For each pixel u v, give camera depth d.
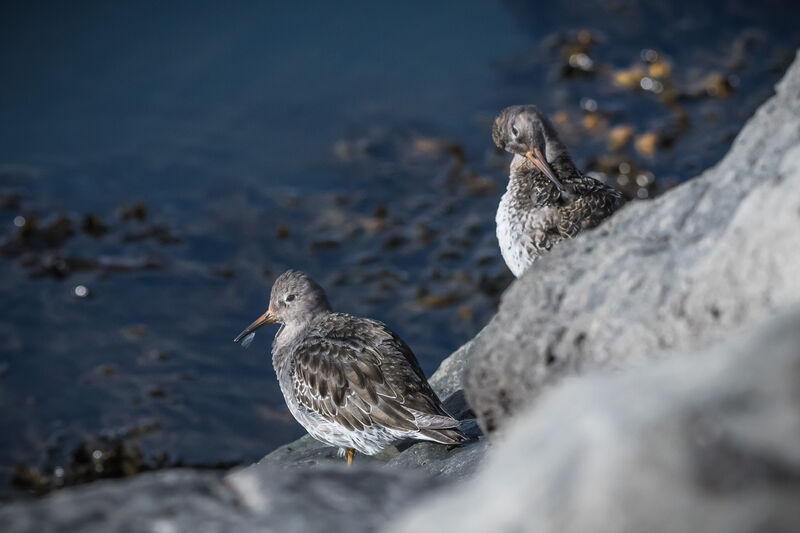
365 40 21.20
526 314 4.80
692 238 4.64
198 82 20.33
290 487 3.75
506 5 21.94
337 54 20.88
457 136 19.06
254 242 16.98
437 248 16.58
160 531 3.51
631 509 2.73
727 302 4.24
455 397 8.76
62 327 15.29
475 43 21.17
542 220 9.01
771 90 19.42
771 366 2.92
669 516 2.70
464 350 9.41
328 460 8.98
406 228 17.05
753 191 4.45
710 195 4.77
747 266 4.22
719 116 18.92
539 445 3.00
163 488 3.74
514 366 4.68
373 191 17.95
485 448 6.84
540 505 2.83
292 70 20.55
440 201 17.66
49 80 20.31
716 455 2.77
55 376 14.41
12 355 14.75
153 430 13.48
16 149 18.97
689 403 2.88
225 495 3.74
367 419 8.28
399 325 15.05
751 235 4.26
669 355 4.16
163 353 14.80
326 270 16.30
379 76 20.41
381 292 15.72
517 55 20.86
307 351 8.77
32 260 16.58
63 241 16.95
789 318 3.08
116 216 17.59
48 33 21.31
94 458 13.12
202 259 16.66
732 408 2.85
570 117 19.16
